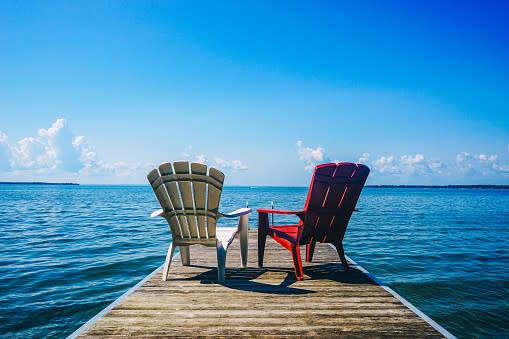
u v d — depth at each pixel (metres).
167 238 10.85
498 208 30.66
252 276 3.55
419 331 2.22
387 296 2.89
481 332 4.28
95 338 2.11
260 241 3.99
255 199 42.19
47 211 21.92
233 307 2.64
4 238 10.40
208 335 2.16
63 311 4.52
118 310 2.57
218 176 3.16
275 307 2.64
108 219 17.11
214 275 3.60
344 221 3.57
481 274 6.82
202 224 3.35
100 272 6.48
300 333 2.19
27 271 6.45
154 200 40.31
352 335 2.16
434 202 42.72
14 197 45.09
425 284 6.14
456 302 5.27
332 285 3.21
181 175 3.24
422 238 11.70
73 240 10.25
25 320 4.23
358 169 3.33
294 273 3.68
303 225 3.33
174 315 2.48
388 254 8.80
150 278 3.47
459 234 12.86
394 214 22.97
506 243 10.77
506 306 5.10
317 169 3.17
